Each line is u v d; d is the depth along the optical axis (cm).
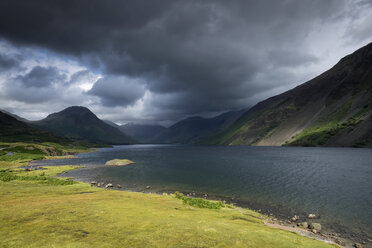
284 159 11544
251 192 4566
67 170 8112
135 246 1278
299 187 4862
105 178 6419
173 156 16600
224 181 5819
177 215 2148
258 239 1559
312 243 1639
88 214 1927
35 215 1838
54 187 3816
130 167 9181
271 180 5766
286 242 1562
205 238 1473
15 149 15412
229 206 3288
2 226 1545
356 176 5966
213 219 2133
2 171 6438
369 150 15950
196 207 2820
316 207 3478
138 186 5309
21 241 1276
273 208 3491
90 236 1408
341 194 4172
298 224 2709
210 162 11169
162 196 3522
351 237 2389
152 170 8212
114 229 1558
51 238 1341
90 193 3406
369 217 2989
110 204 2458
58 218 1767
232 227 1820
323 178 5812
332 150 17512
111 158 14800
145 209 2305
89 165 10075
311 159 10944
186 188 5069
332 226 2720
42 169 7812
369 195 4041
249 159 12256
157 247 1279
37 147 16838
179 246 1311
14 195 2864
